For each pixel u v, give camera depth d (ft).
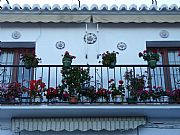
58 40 33.04
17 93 29.07
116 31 33.45
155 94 29.30
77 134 29.45
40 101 28.99
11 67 32.32
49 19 32.30
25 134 29.30
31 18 32.32
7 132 29.37
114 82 30.71
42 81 30.68
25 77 32.37
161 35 33.50
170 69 32.73
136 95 28.99
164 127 29.91
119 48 32.91
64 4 32.78
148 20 32.48
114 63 29.94
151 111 28.86
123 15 32.55
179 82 31.99
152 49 34.30
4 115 29.22
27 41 33.01
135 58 32.60
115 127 28.99
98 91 29.01
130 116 29.45
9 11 32.48
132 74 30.71
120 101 29.07
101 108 28.12
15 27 33.45
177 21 32.53
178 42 33.65
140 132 29.68
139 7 32.81
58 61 32.37
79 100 28.81
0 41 32.83
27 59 29.71
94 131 29.53
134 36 33.37
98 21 32.35
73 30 33.37
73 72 29.32
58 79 31.22
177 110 28.71
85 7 32.60
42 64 32.17
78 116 29.32
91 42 32.96
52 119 29.07
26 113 28.86
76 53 32.60
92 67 31.42
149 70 31.78
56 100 28.91
